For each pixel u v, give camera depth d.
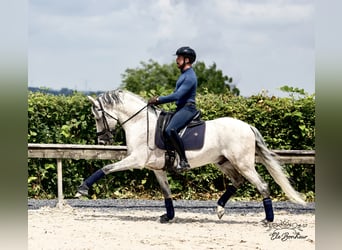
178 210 13.75
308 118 15.58
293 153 13.66
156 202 14.94
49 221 11.63
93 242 9.60
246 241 10.02
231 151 11.36
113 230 10.75
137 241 9.77
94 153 13.52
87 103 15.33
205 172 15.66
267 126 15.62
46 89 15.69
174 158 11.41
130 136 11.53
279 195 15.93
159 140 11.42
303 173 15.80
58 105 15.26
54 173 15.38
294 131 15.68
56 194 15.46
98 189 15.53
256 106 15.59
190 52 11.40
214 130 11.49
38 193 15.35
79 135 15.46
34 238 9.82
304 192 15.88
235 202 15.33
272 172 11.65
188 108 11.38
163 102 11.30
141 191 15.78
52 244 9.38
